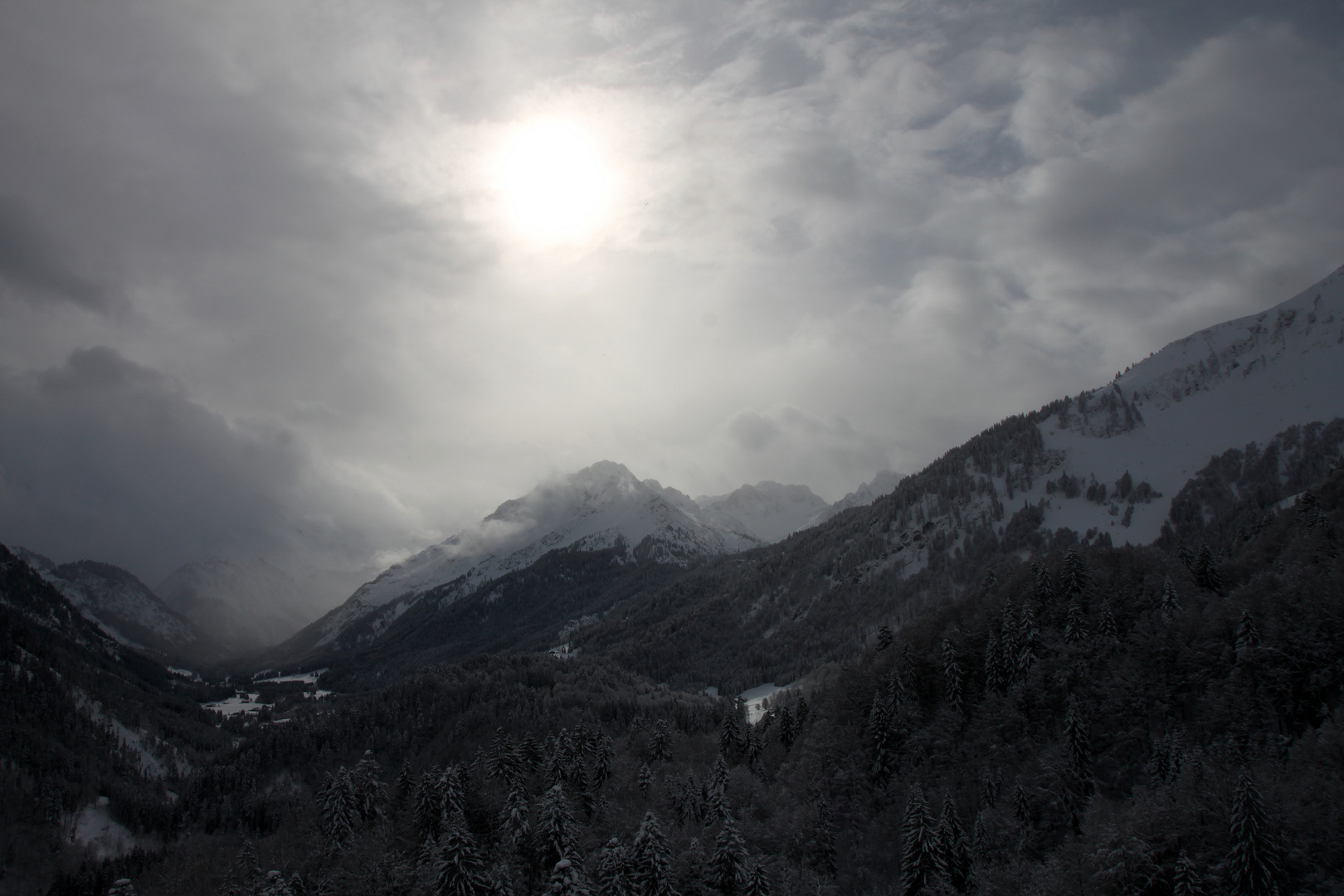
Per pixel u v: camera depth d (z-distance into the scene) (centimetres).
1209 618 13250
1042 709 13425
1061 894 8938
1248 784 8456
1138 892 8588
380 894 11969
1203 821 9081
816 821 12331
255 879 13088
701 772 16312
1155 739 12031
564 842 11469
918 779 13200
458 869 10550
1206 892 8300
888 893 11250
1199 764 9831
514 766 15762
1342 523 14950
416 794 14288
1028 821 11081
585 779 15338
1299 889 8125
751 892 10031
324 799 16350
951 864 10288
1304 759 9631
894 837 12356
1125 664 13212
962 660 15525
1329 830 8300
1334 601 11756
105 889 18750
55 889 18900
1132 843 8894
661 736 17588
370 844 13575
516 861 11556
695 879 10456
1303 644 11525
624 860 9850
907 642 16625
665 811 14012
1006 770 12625
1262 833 8238
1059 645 14150
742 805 13800
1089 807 10675
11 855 19962
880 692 15088
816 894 10731
